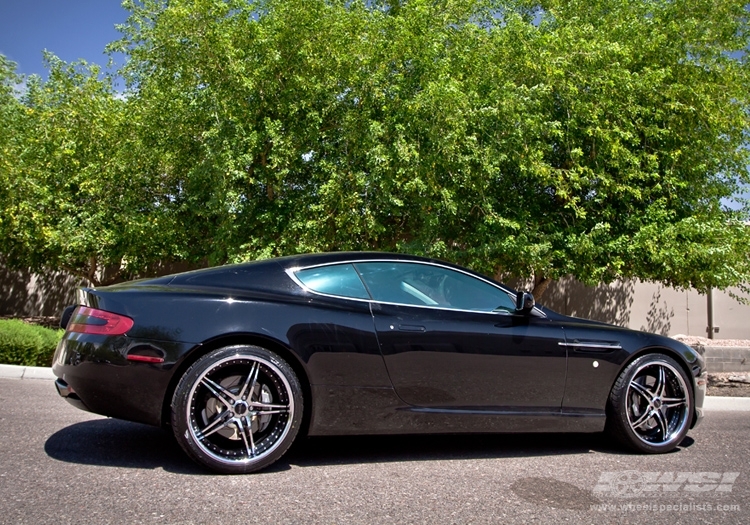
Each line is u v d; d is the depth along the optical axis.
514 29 9.52
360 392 3.65
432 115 8.70
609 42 9.55
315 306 3.70
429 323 3.87
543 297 15.64
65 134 11.81
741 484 3.63
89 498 2.95
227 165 8.98
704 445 4.66
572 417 4.11
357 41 9.68
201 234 11.91
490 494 3.28
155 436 4.25
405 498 3.16
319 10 9.73
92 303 3.49
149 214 12.10
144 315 3.37
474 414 3.87
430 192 9.01
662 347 4.39
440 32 9.91
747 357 10.48
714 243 9.49
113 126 11.80
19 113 13.25
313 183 10.13
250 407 3.43
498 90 9.12
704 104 9.59
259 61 9.72
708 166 10.39
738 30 10.95
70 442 3.98
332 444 4.28
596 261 10.03
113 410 3.33
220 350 3.38
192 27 9.52
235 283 3.75
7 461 3.50
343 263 3.98
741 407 6.82
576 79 9.37
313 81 9.59
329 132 10.01
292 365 3.60
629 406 4.29
